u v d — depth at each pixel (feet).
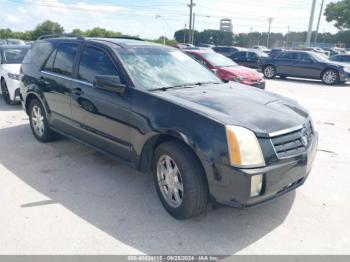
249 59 69.51
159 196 11.39
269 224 10.70
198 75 14.42
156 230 10.25
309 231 10.36
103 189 12.87
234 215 11.17
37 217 10.81
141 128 11.27
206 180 9.98
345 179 14.21
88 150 17.10
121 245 9.51
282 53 57.11
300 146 10.34
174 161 10.29
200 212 10.46
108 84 11.82
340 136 21.16
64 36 17.58
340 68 49.90
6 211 11.16
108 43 13.92
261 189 9.36
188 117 10.05
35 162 15.49
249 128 9.51
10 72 26.45
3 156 16.19
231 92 12.60
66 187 13.00
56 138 18.38
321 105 32.27
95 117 13.38
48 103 16.48
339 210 11.63
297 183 10.65
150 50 14.24
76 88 14.21
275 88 45.16
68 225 10.40
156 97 11.12
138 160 11.71
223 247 9.53
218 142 9.36
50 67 16.49
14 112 25.44
